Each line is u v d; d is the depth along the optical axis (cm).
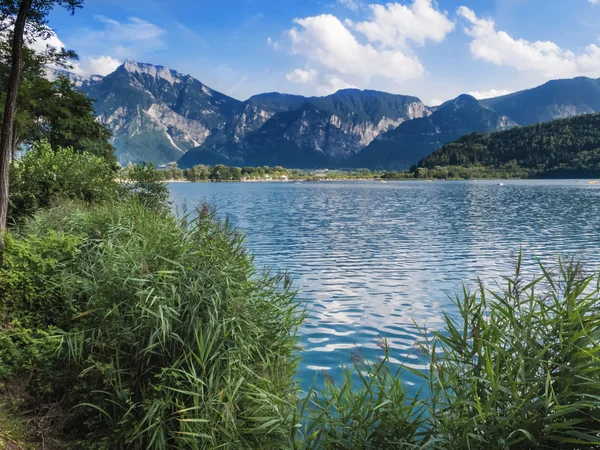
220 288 507
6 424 427
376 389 529
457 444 323
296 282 1570
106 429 443
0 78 2719
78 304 568
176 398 433
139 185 1583
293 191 11894
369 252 2248
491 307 364
